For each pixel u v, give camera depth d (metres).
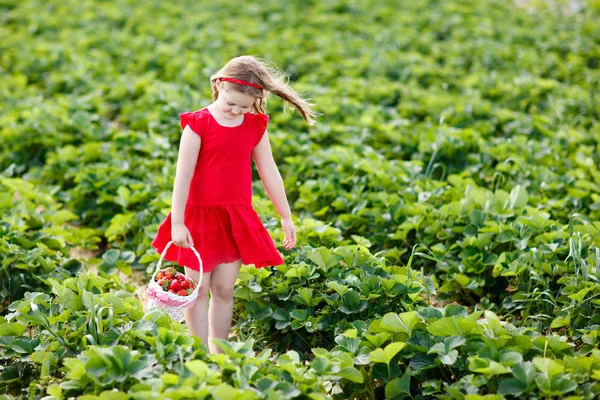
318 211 5.14
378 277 3.61
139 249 4.59
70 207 5.52
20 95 7.85
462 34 11.52
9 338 3.18
